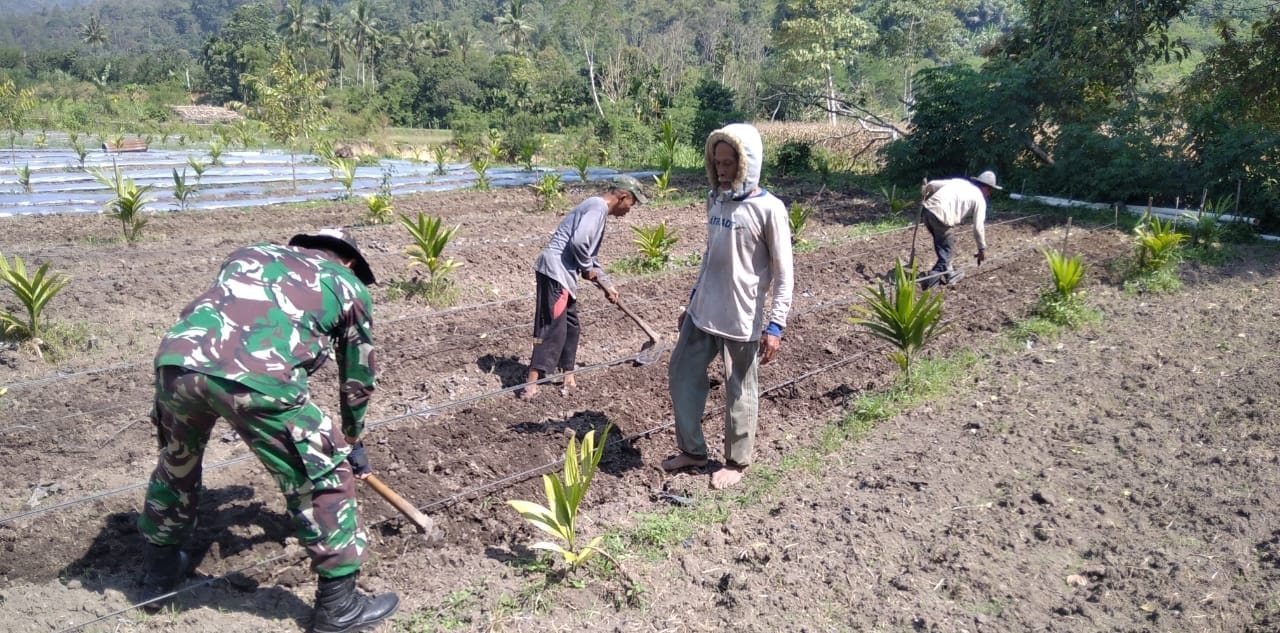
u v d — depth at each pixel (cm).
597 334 802
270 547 452
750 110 4653
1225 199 1302
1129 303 906
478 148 2781
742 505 501
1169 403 634
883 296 657
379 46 9300
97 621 384
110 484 507
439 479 523
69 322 759
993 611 405
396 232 1184
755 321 502
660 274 997
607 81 4981
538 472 535
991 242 1236
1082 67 1772
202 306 355
